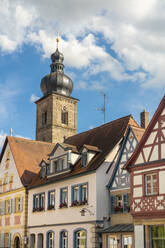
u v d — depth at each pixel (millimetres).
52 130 66750
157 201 22953
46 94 70438
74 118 70125
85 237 29906
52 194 35812
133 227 25672
